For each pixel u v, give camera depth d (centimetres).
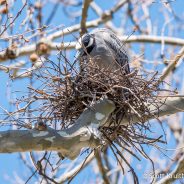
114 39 1252
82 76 1014
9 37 1086
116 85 993
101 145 988
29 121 1009
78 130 920
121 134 1025
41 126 897
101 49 1227
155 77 1130
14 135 884
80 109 1017
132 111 1016
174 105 1087
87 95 999
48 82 1024
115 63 1201
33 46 1447
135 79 1030
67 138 905
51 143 895
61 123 1023
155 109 1060
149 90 1028
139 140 1028
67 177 1378
